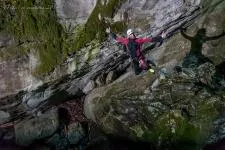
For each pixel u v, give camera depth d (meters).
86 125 11.12
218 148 9.92
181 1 9.30
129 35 8.98
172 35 11.19
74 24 9.12
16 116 10.73
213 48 11.27
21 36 8.91
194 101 10.27
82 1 8.83
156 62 11.26
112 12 9.03
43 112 11.23
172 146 9.70
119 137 10.27
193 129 9.76
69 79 10.16
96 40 9.30
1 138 10.95
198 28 11.20
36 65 9.30
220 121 10.01
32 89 9.66
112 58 10.30
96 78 11.30
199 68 11.04
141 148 10.02
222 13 11.12
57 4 8.84
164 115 10.06
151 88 10.76
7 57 9.02
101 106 10.80
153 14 9.32
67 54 9.32
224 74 11.20
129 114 10.37
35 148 10.62
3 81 9.29
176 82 10.76
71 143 10.73
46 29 9.00
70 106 11.63
